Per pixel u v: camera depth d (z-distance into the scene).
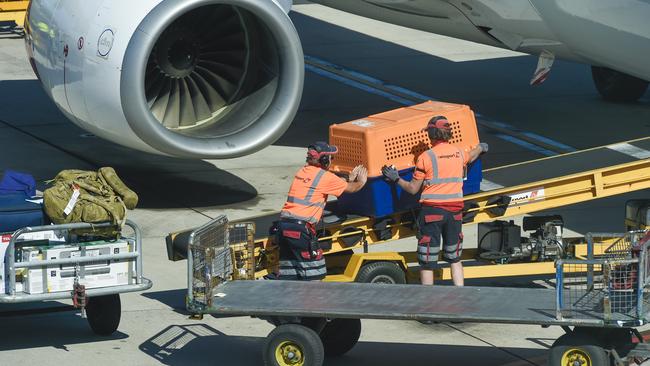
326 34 87.81
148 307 36.81
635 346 29.83
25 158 54.94
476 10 50.78
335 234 36.25
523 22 49.91
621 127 61.06
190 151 43.94
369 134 35.78
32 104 66.38
